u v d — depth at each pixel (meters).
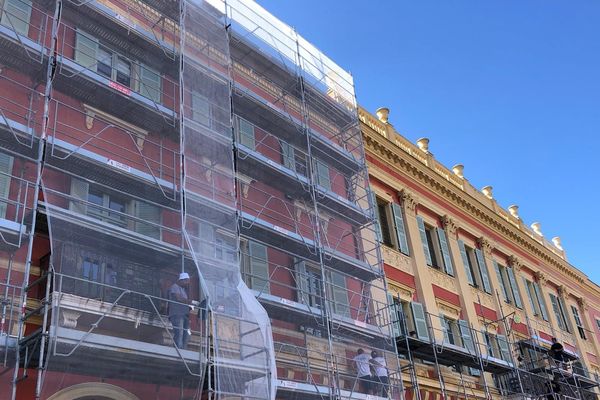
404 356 19.44
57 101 12.91
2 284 10.48
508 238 30.73
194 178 15.03
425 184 25.84
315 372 16.06
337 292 18.47
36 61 12.90
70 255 12.05
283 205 18.41
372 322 18.98
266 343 12.66
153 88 15.48
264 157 17.28
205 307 12.54
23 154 12.33
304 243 16.81
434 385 20.05
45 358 10.45
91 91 14.16
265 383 12.30
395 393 16.81
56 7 13.34
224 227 14.46
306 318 15.92
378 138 23.78
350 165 21.16
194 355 12.03
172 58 16.33
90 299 11.41
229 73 17.39
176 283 12.77
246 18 19.31
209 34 17.56
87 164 13.08
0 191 11.99
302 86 20.06
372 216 20.17
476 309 24.92
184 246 13.75
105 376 11.67
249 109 18.38
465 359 20.47
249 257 16.34
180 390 12.55
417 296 22.06
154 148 15.54
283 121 18.94
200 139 15.52
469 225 27.88
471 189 29.84
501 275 29.09
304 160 19.84
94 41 15.32
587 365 32.06
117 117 15.00
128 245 12.83
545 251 33.44
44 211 11.48
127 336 12.52
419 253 23.19
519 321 27.89
